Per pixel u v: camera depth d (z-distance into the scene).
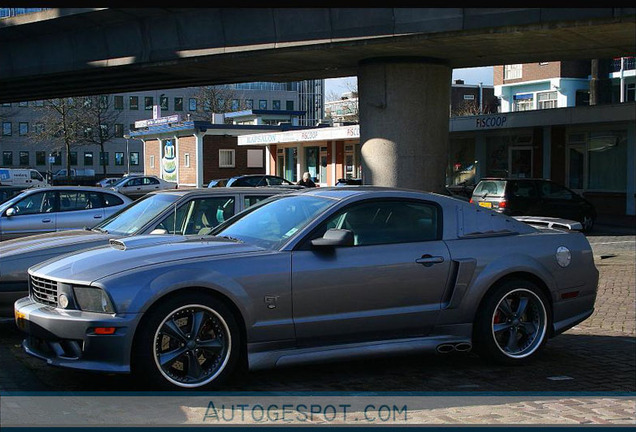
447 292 5.96
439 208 6.15
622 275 13.10
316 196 6.16
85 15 24.50
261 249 5.48
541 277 6.27
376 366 6.21
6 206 12.26
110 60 25.72
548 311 6.33
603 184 28.11
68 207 12.67
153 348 4.92
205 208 8.09
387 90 21.53
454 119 31.81
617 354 6.91
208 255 5.30
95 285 4.95
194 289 5.10
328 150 39.97
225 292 5.13
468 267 5.99
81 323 4.89
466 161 33.28
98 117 71.25
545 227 6.98
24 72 28.64
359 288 5.60
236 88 117.88
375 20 19.52
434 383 5.67
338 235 5.41
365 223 5.86
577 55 21.73
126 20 24.55
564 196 22.03
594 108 26.59
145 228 7.67
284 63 23.28
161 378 4.95
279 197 6.54
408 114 21.41
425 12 18.78
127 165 101.19
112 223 8.28
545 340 6.31
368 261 5.66
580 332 8.08
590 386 5.70
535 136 30.14
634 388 5.64
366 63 22.00
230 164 52.75
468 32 18.50
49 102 67.50
